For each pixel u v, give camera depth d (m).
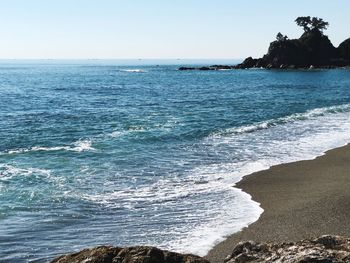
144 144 24.42
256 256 6.26
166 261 5.98
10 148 23.50
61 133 28.55
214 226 11.89
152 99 55.62
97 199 14.41
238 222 12.18
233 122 33.75
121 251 6.07
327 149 23.36
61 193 15.05
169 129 29.89
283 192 15.23
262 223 12.05
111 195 14.86
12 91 70.62
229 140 25.94
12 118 36.44
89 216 12.85
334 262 5.59
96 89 76.75
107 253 6.03
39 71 190.38
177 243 10.75
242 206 13.64
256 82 95.56
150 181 16.69
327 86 79.50
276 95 60.75
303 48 157.38
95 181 16.64
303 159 20.83
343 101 51.34
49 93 66.81
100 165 19.28
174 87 81.88
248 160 20.55
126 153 21.92
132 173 17.91
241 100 53.09
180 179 17.00
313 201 13.98
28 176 17.31
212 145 24.31
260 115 38.22
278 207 13.49
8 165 19.22
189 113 39.62
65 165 19.27
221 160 20.50
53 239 11.19
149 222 12.30
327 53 159.38
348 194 14.63
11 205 13.76
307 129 30.28
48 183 16.31
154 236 11.26
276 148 23.55
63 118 36.44
